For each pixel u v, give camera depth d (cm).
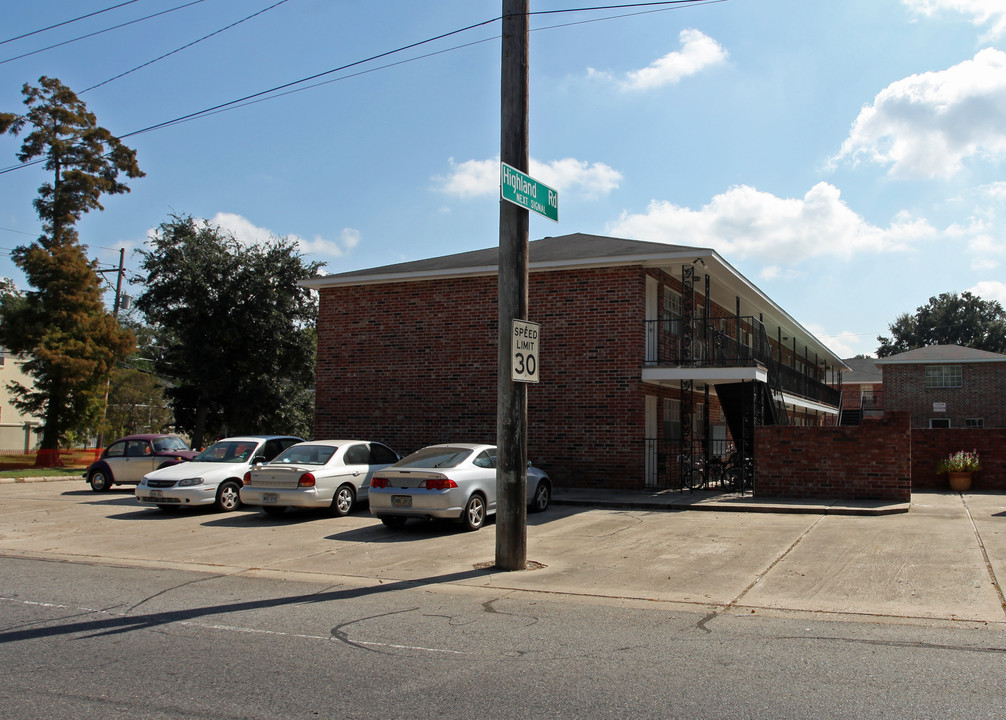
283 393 3422
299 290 3472
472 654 585
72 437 3619
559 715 454
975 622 673
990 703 469
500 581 880
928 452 1941
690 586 841
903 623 674
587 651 591
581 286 1928
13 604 769
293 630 662
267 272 3353
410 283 2152
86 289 3123
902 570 891
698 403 2366
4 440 4572
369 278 2153
